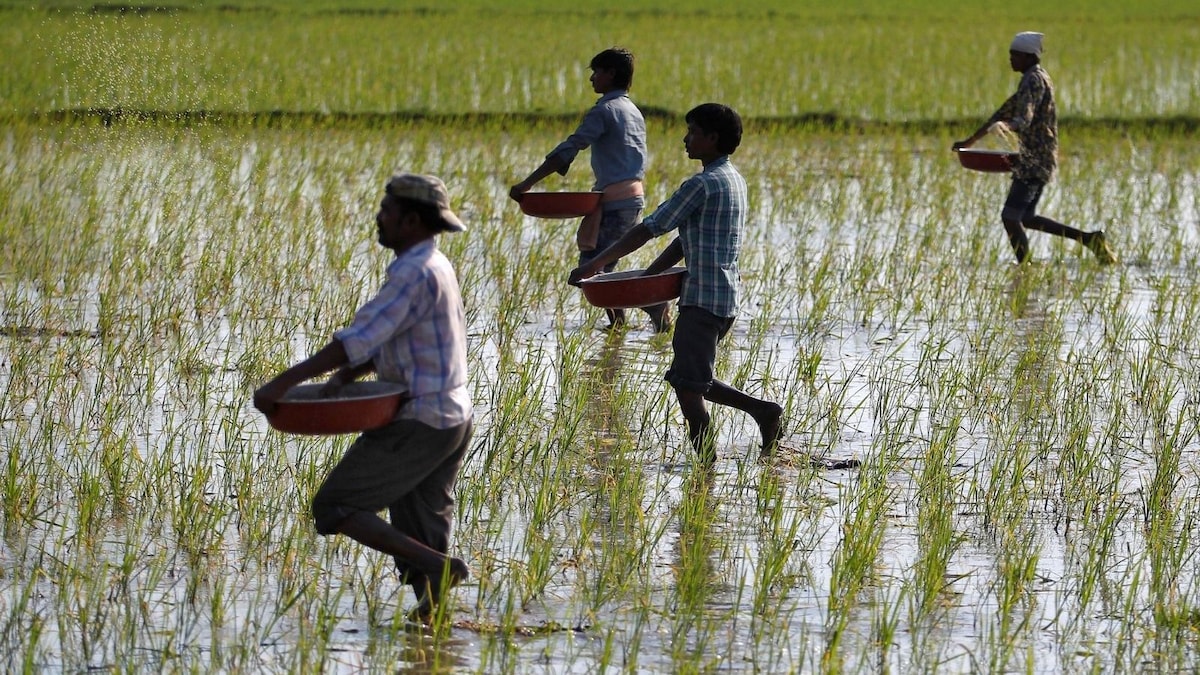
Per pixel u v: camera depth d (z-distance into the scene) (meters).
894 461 25.27
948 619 19.34
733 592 20.11
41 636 18.05
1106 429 26.86
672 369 25.14
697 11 136.62
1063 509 23.67
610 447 26.09
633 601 19.31
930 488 23.75
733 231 24.73
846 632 18.86
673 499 23.73
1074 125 72.81
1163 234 49.28
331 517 18.00
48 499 22.66
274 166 55.22
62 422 25.64
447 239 42.38
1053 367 31.91
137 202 44.50
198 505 21.66
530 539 21.31
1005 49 103.25
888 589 20.28
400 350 17.64
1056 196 54.88
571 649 18.11
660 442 26.55
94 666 17.31
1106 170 59.00
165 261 39.03
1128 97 80.88
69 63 77.31
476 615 19.05
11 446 24.34
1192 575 21.03
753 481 24.69
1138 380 30.36
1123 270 40.84
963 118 74.31
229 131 61.72
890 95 80.25
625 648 18.11
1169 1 156.88
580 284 25.20
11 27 91.75
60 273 38.03
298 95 73.50
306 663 17.22
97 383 28.70
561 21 119.38
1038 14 140.12
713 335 24.89
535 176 33.62
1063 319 37.16
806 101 77.19
